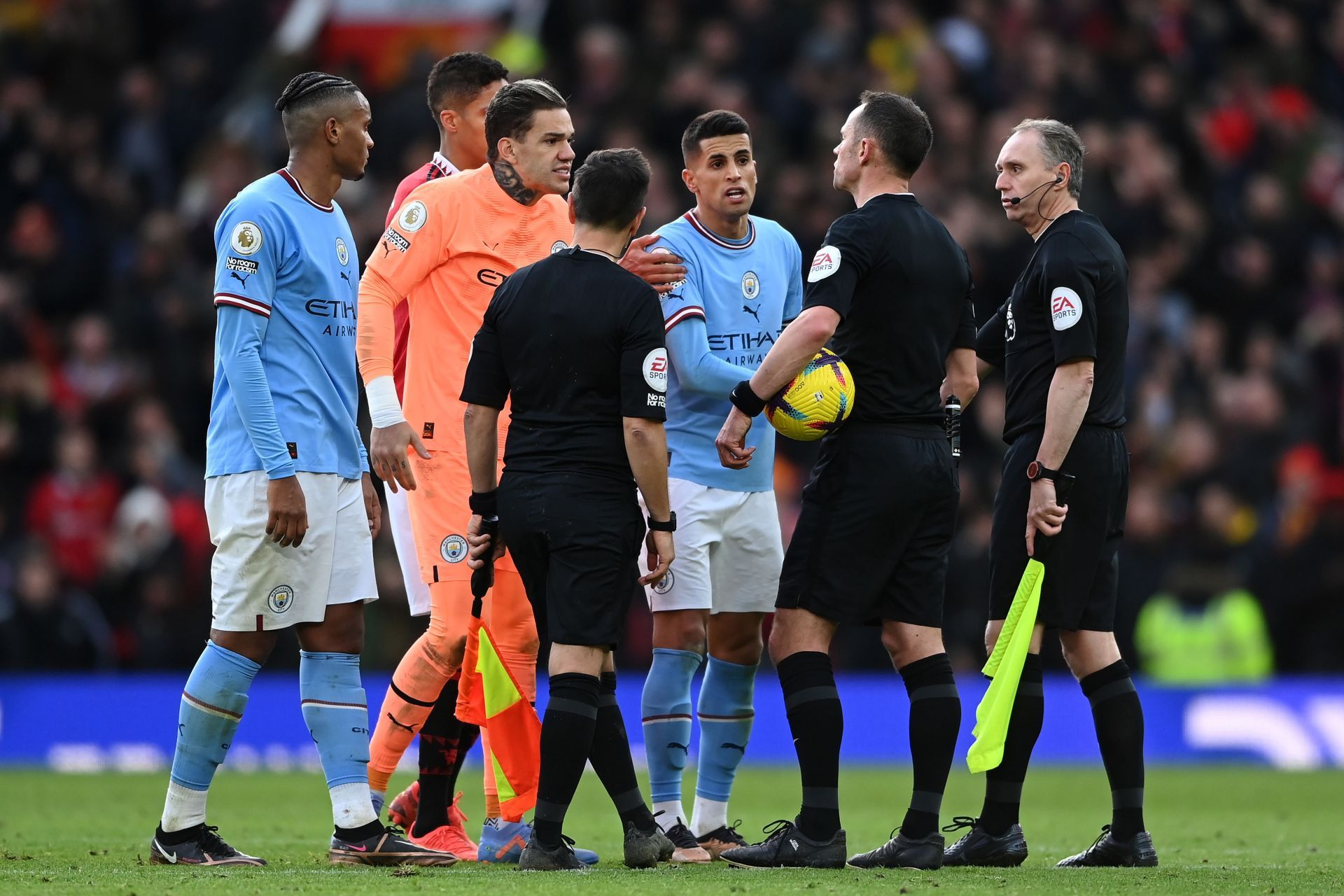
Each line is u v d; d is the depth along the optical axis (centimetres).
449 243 2111
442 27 6188
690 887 1619
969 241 5072
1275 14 6688
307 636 1959
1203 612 4425
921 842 1852
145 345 5206
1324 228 5988
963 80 5828
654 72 5891
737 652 2172
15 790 3253
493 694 1873
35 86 6019
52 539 4659
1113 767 2002
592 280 1808
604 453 1797
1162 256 5553
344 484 1969
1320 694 4331
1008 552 2000
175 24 6512
